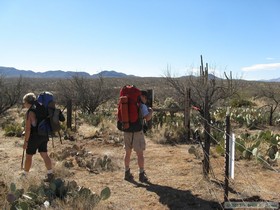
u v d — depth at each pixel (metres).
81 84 17.88
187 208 4.62
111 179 5.87
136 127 5.66
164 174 6.11
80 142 9.07
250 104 21.06
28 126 5.40
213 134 8.49
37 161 6.96
